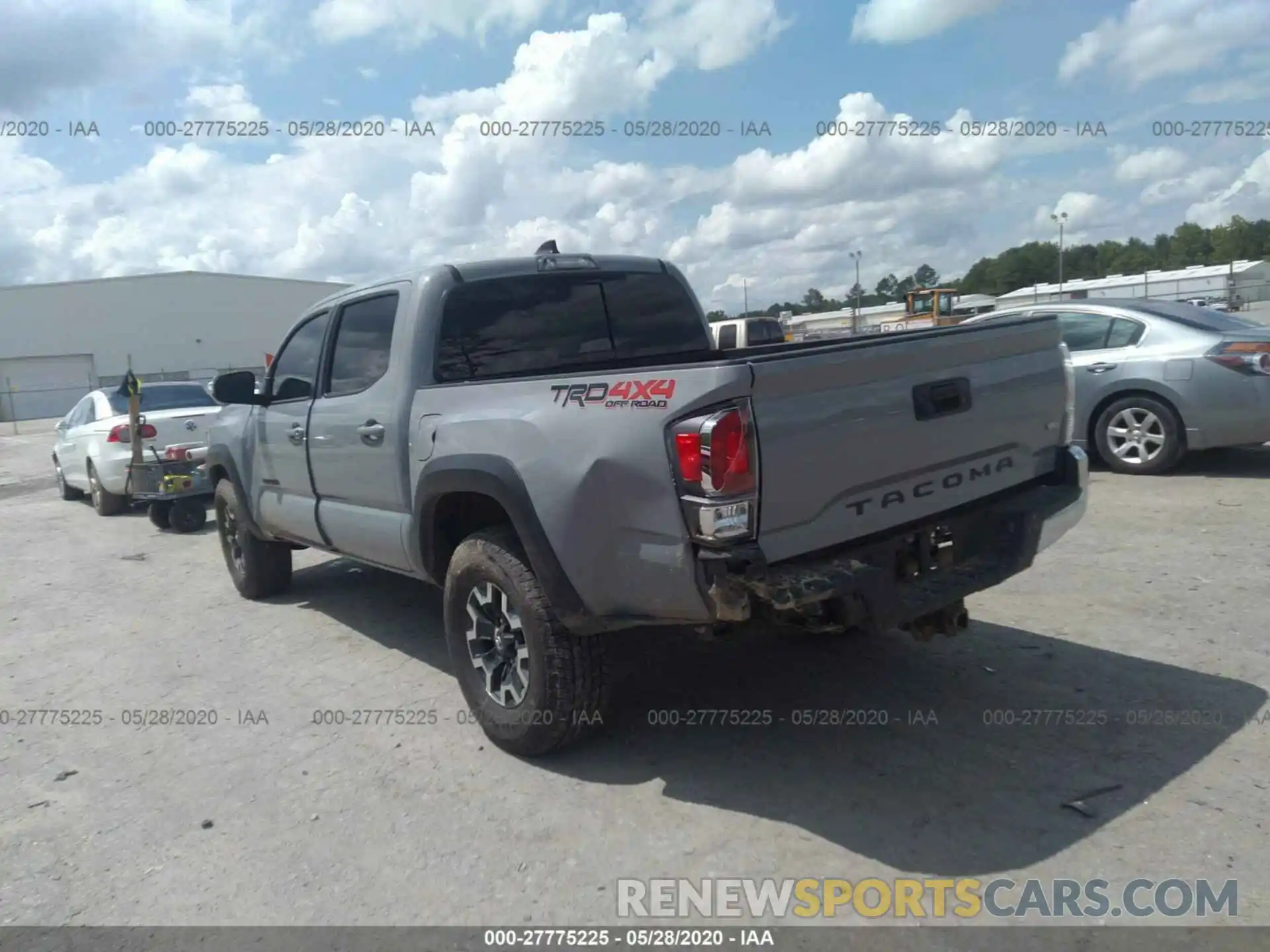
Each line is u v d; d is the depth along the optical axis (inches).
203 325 2306.8
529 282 193.8
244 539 262.4
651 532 129.6
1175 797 132.6
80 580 318.7
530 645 149.5
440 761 159.5
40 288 2111.2
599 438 134.4
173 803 151.3
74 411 518.6
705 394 122.3
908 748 151.6
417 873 127.1
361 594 268.2
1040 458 162.7
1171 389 330.0
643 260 215.9
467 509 171.9
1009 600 218.5
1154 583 222.5
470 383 161.8
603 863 126.8
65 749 174.7
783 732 160.2
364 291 199.9
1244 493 303.4
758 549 123.6
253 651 224.8
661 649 202.2
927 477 143.0
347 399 195.5
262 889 125.7
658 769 150.9
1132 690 167.2
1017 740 151.6
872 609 130.3
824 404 129.1
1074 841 124.2
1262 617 196.2
